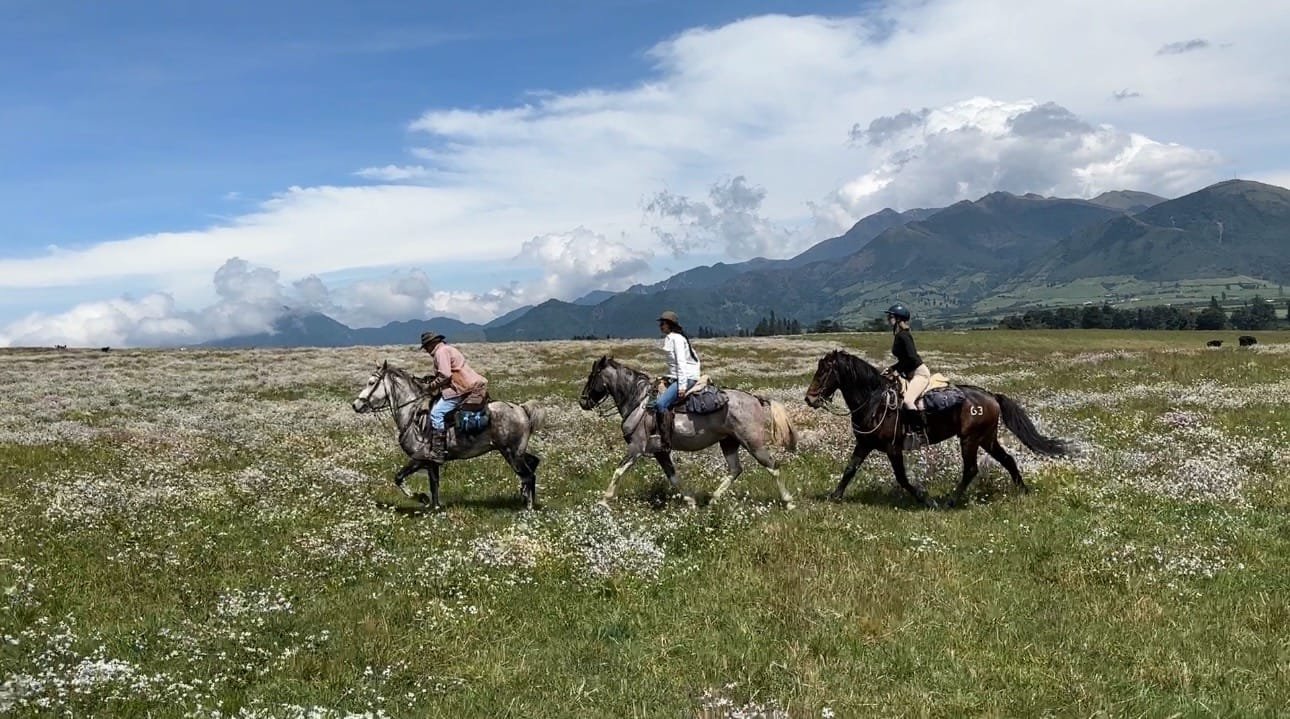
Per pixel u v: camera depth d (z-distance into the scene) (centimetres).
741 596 997
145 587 1036
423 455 1485
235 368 5228
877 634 886
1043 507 1402
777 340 8094
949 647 856
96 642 864
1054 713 725
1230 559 1102
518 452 1504
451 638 896
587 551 1145
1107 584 1038
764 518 1350
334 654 845
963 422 1439
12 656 811
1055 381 3406
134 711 721
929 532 1278
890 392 1452
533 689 782
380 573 1123
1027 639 876
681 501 1513
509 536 1212
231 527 1344
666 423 1457
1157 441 1892
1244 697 743
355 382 4328
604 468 1864
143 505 1443
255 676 798
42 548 1178
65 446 2102
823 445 2041
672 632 906
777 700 742
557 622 944
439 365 1478
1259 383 2850
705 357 6009
